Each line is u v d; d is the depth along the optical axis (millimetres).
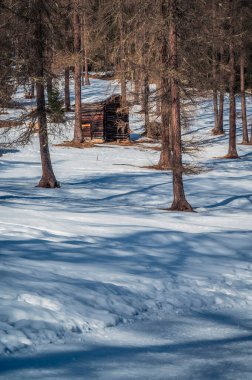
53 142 43719
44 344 6516
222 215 19250
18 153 38312
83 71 83688
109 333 7176
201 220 17672
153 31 18266
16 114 47875
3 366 5738
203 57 18828
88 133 46500
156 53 19000
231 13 29062
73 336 6895
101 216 17109
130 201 23562
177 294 9289
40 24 23453
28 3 23125
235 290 10016
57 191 24953
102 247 12227
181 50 18453
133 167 33531
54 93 34219
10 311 7086
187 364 6082
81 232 13859
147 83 19797
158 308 8578
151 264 11008
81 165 34094
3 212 16484
